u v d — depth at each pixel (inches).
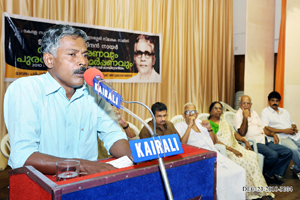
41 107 44.2
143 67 171.0
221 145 120.2
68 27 45.8
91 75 37.5
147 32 171.9
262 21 185.2
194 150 47.3
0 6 124.9
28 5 132.2
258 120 151.8
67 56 44.3
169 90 186.2
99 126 52.3
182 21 189.6
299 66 176.6
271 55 192.5
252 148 137.6
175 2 185.2
